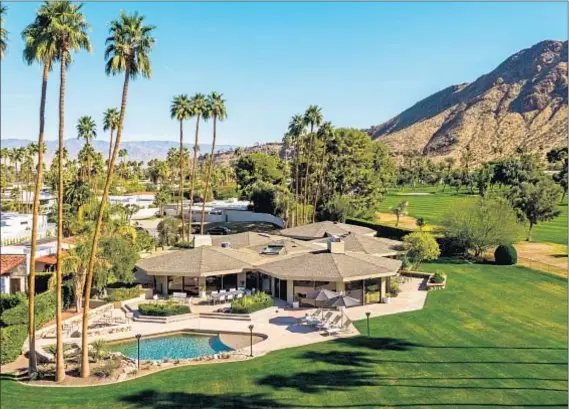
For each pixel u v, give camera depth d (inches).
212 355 1190.3
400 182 7613.2
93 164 5137.8
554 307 1514.5
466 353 1142.3
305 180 3526.1
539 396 906.7
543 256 2282.2
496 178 5487.2
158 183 7185.0
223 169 7500.0
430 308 1544.0
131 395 974.4
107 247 1638.8
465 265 2183.8
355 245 1971.0
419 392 940.0
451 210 2425.0
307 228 2425.0
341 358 1132.5
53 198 4574.3
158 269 1694.1
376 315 1483.8
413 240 2080.5
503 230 2224.4
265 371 1069.8
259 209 4084.6
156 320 1470.2
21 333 1239.5
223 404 917.2
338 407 888.3
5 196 5452.8
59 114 1044.5
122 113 1083.3
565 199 4707.2
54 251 1961.1
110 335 1355.8
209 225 3841.0
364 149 3905.0
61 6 990.4
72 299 1621.6
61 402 954.7
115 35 1051.9
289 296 1644.9
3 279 1707.7
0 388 1027.9
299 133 3294.8
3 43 1093.8
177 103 3019.2
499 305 1553.9
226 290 1795.0
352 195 3703.3
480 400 897.5
